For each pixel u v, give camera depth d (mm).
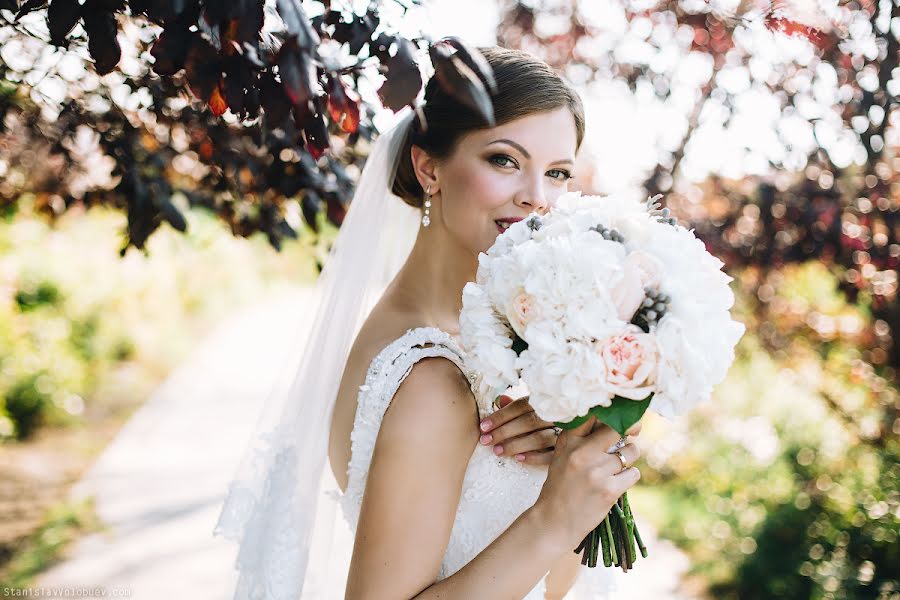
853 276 3861
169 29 1398
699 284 1510
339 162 2998
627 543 1759
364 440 1701
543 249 1498
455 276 2057
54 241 10070
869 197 3768
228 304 20797
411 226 2295
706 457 7156
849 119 3672
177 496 6863
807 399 6633
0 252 9211
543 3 4684
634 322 1490
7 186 3283
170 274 14047
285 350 15375
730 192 4531
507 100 1826
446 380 1672
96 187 3242
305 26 1212
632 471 1628
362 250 2113
